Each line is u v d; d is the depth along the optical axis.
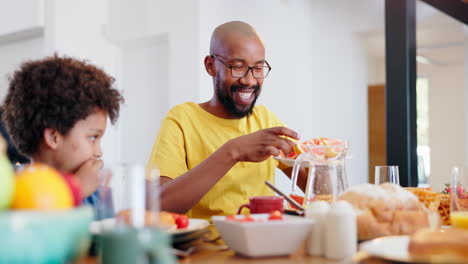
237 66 1.68
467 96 5.04
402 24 2.24
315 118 4.55
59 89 1.05
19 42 4.16
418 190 1.21
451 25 4.47
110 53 4.18
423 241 0.68
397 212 0.90
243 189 1.70
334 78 4.45
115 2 4.11
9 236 0.51
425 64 6.64
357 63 4.47
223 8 3.78
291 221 0.81
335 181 1.04
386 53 2.28
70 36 3.88
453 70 6.49
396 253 0.71
